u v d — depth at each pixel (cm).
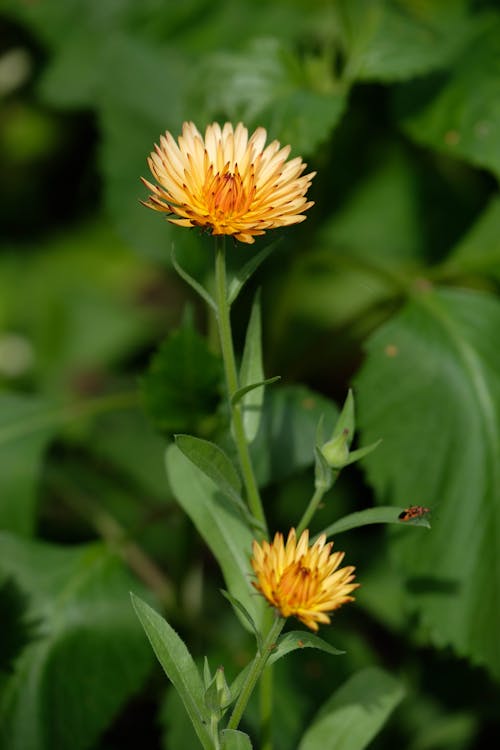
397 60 114
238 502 97
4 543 111
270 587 93
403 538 108
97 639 108
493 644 107
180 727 110
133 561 118
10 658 108
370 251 132
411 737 117
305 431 108
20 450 116
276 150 96
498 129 116
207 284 114
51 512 131
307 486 127
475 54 119
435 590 108
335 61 124
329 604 93
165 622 96
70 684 108
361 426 110
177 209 94
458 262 118
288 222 94
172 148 96
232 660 112
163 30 131
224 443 109
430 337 112
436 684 119
